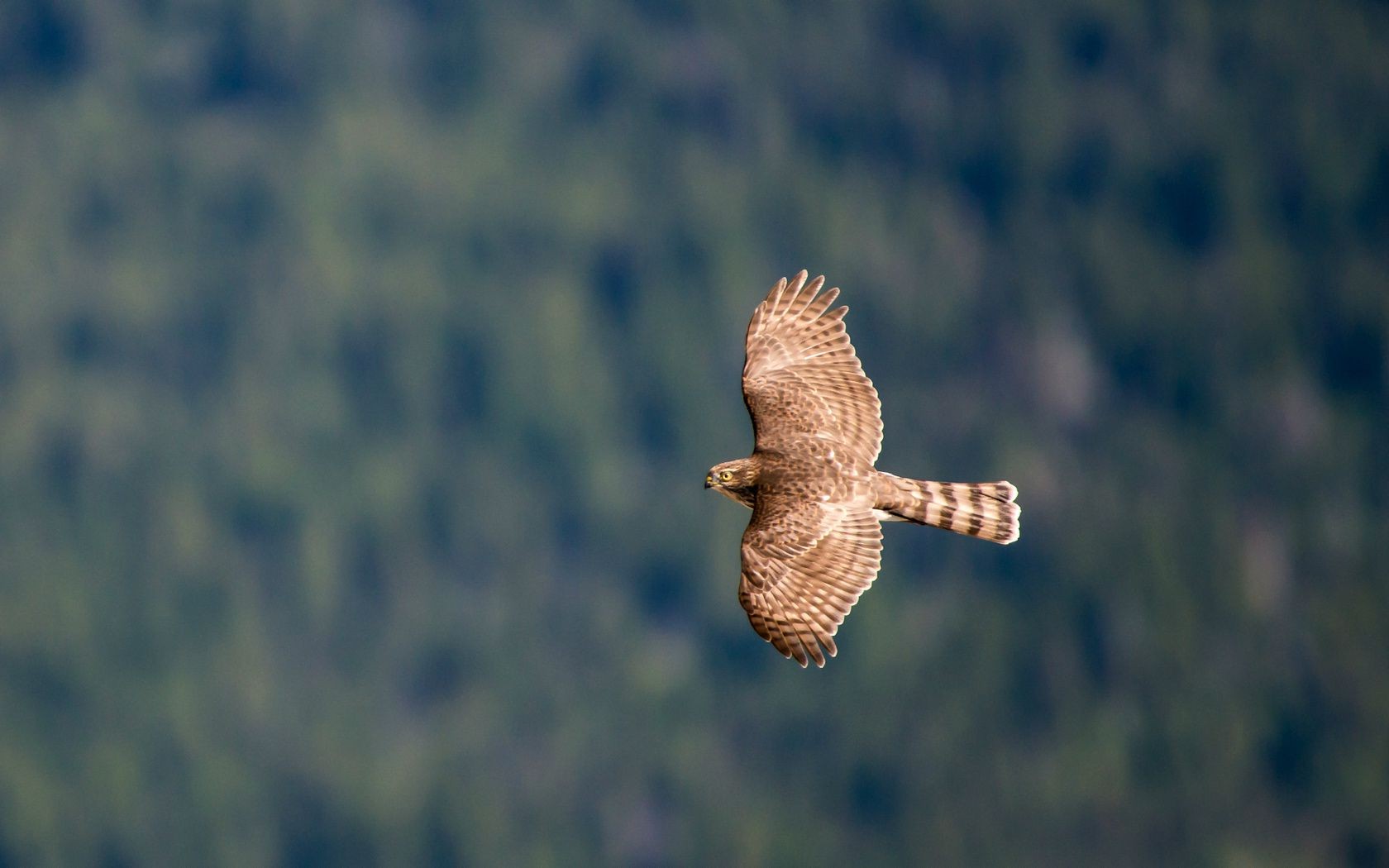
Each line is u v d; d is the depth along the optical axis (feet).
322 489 337.52
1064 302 411.13
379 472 344.08
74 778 261.65
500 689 290.97
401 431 363.35
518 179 412.57
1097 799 270.67
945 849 261.03
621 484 345.72
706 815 259.19
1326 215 432.66
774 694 282.36
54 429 344.90
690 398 369.91
